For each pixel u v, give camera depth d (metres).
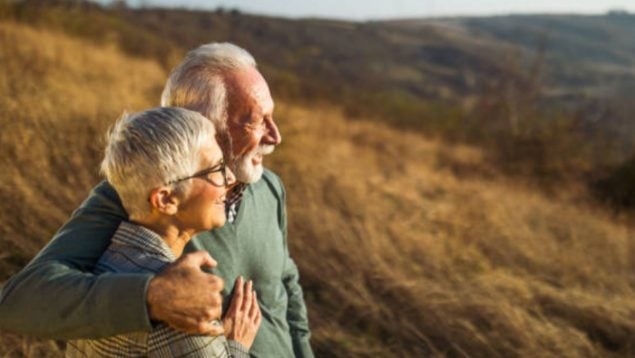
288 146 8.47
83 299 1.52
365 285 5.39
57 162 6.12
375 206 7.27
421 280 5.51
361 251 5.66
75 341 1.68
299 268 5.45
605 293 6.11
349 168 8.83
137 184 1.60
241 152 2.17
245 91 2.15
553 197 11.20
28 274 1.62
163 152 1.59
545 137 12.74
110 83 10.09
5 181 5.34
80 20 15.62
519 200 9.55
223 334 1.62
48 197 5.54
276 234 2.32
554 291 5.64
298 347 2.48
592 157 12.39
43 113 7.06
